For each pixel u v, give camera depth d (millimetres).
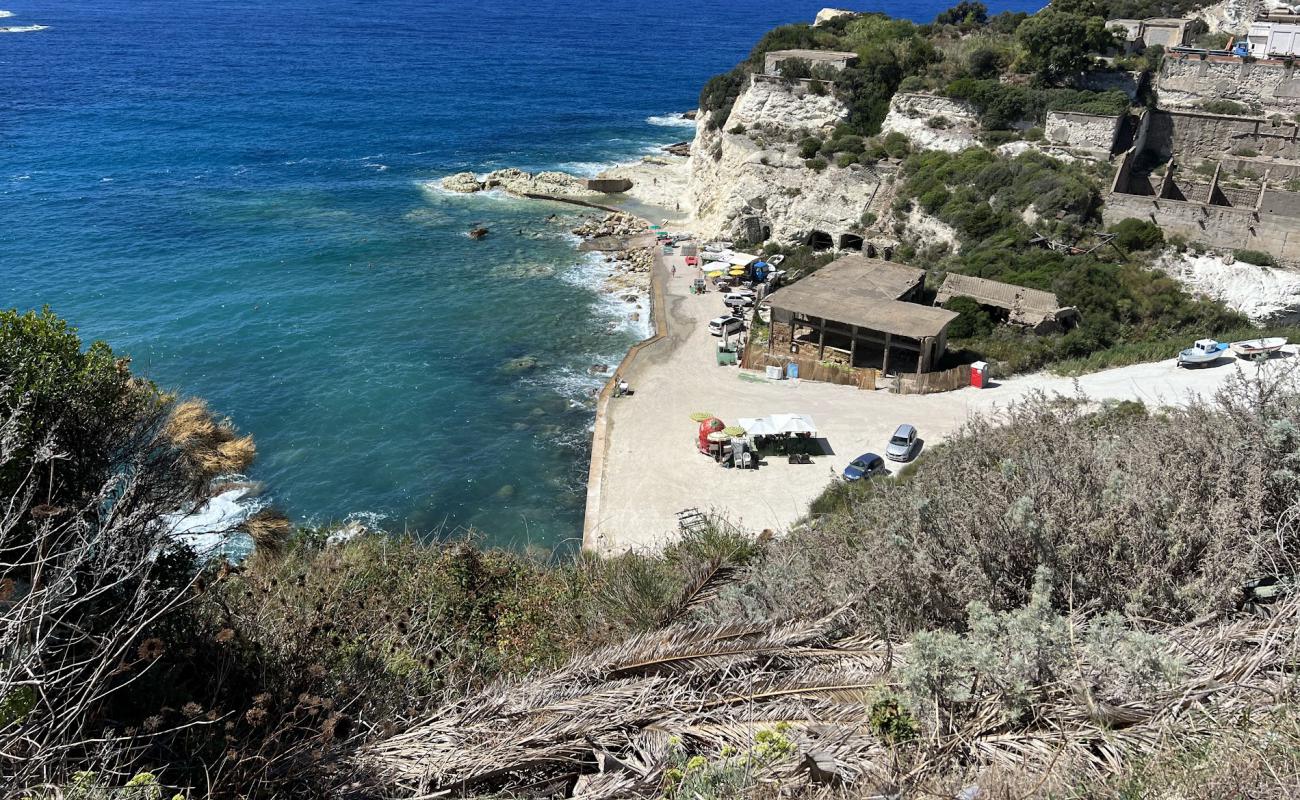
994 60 66250
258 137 107688
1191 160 58938
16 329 8234
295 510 36312
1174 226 49688
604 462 38406
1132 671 5125
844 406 42000
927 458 12531
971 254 52750
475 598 12305
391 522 35781
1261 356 8586
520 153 104000
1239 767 4227
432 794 5312
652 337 52688
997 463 9117
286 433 42312
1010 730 5199
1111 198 51219
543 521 35781
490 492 37938
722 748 5402
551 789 5605
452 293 60781
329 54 182250
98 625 6457
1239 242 48000
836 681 6090
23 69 150875
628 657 6539
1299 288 44938
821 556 9203
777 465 37281
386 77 155500
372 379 47812
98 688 5793
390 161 98688
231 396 45656
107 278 61469
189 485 8812
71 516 6859
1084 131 57156
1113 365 42469
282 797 5633
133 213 76438
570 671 6508
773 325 48438
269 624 7867
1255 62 61406
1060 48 61812
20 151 96562
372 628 9000
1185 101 63844
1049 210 51750
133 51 177375
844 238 62375
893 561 7156
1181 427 8227
